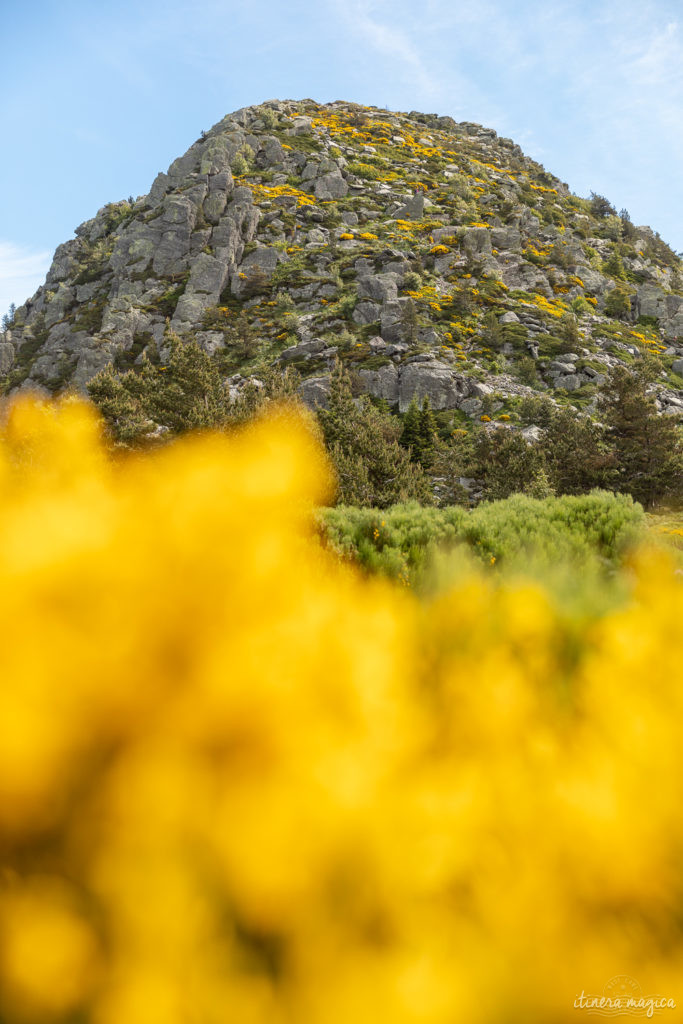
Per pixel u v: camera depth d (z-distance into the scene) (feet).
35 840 2.49
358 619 3.64
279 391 108.27
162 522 3.16
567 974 2.33
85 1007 2.22
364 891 2.39
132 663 2.76
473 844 2.54
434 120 447.42
